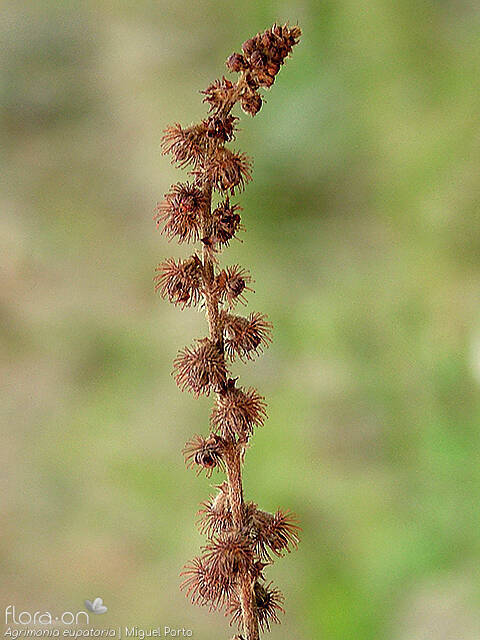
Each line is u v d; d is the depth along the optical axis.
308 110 0.75
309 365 0.73
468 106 0.67
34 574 0.64
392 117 0.71
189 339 0.80
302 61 0.75
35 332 0.83
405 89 0.70
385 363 0.69
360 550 0.60
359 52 0.72
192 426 0.74
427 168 0.69
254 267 0.78
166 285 0.29
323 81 0.74
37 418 0.77
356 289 0.73
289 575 0.60
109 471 0.71
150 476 0.70
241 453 0.29
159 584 0.62
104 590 0.62
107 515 0.68
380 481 0.64
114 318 0.83
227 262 0.77
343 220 0.76
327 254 0.76
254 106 0.29
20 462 0.73
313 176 0.75
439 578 0.56
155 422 0.75
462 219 0.67
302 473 0.66
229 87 0.29
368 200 0.74
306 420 0.69
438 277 0.68
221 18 0.83
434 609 0.53
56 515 0.68
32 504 0.69
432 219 0.69
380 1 0.70
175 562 0.63
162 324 0.82
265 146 0.76
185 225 0.29
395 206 0.72
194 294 0.29
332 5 0.73
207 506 0.30
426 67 0.70
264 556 0.29
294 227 0.76
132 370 0.80
